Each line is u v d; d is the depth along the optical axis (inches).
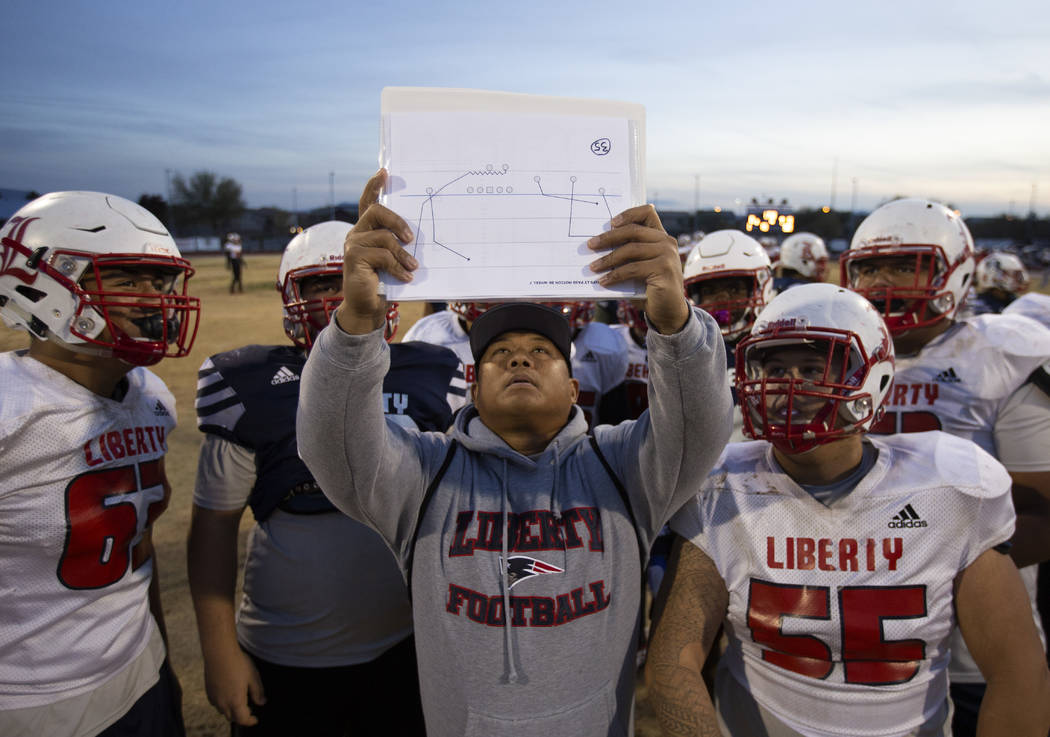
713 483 69.7
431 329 143.5
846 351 66.2
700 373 54.1
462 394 99.7
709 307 137.0
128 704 74.0
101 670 71.2
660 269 51.4
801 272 246.1
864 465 68.1
